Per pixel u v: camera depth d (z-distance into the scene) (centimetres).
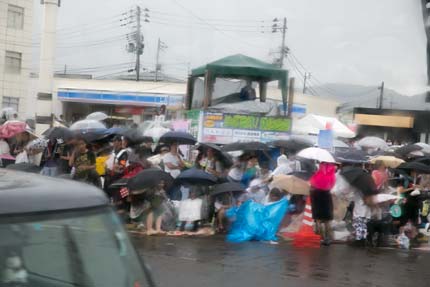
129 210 1277
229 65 1994
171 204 1288
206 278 896
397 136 4397
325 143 1542
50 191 306
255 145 1432
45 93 2912
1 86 6519
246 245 1186
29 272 285
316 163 1435
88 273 306
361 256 1155
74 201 308
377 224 1293
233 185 1277
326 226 1249
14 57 6619
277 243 1229
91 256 309
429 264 1118
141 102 5456
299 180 1291
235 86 2086
